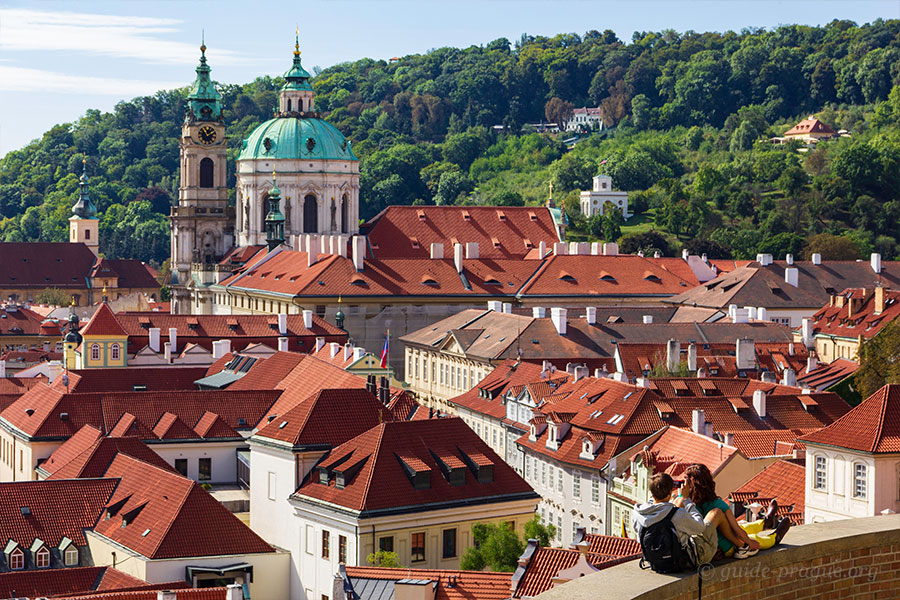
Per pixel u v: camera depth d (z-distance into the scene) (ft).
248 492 506.89
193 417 541.34
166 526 390.83
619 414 483.10
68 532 414.41
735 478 417.28
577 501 481.87
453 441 415.44
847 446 369.50
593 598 99.25
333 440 428.97
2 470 581.12
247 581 391.65
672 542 105.60
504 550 365.20
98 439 481.46
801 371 654.12
